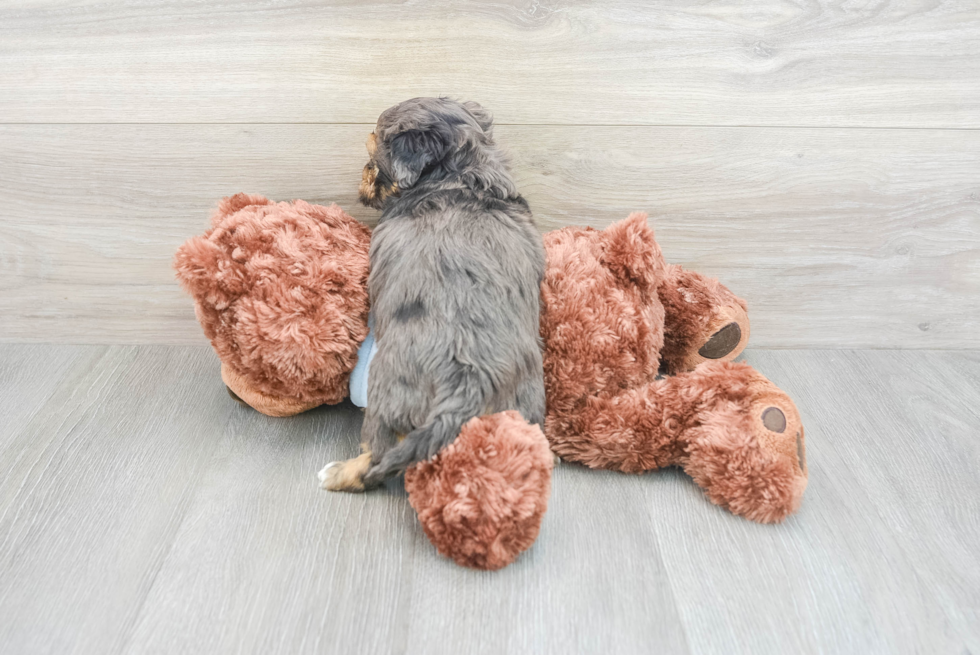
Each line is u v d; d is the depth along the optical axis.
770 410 1.30
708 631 1.09
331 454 1.46
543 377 1.37
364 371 1.44
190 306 1.80
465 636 1.07
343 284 1.40
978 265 1.81
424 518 1.17
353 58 1.53
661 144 1.64
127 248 1.72
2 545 1.22
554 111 1.60
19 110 1.56
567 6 1.49
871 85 1.60
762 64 1.57
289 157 1.62
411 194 1.41
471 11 1.49
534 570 1.19
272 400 1.50
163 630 1.07
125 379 1.70
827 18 1.53
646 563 1.21
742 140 1.65
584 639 1.07
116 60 1.52
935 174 1.69
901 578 1.21
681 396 1.37
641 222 1.46
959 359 1.88
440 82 1.56
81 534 1.24
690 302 1.63
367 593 1.14
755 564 1.22
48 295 1.78
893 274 1.81
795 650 1.07
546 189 1.69
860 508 1.36
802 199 1.72
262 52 1.52
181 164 1.63
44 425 1.52
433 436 1.17
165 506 1.31
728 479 1.30
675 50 1.55
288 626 1.08
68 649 1.04
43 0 1.46
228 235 1.38
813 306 1.85
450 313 1.23
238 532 1.25
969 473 1.47
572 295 1.41
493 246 1.31
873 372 1.82
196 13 1.48
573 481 1.40
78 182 1.64
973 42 1.57
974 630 1.11
